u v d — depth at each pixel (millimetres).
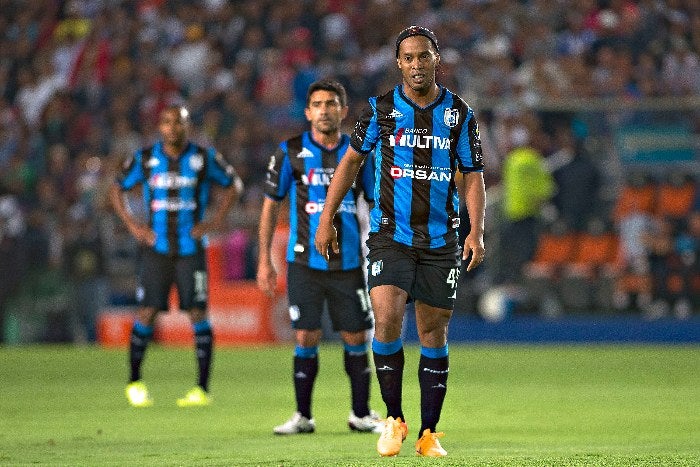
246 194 66000
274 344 59875
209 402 33469
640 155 60219
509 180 59500
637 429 26375
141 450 22188
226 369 45812
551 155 62156
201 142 69625
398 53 19312
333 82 25906
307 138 25953
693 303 59531
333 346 59812
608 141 60688
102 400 34250
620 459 18359
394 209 19578
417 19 74812
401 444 20719
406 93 19438
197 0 81125
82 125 74875
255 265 60844
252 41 76125
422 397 19984
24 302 62875
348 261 25766
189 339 60844
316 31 76000
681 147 59906
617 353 53875
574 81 68000
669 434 25312
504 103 62656
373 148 19812
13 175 70125
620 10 71688
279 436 25094
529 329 60062
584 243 60312
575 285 60281
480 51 69688
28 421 28500
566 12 73000
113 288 62719
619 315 60031
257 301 59844
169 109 34000
